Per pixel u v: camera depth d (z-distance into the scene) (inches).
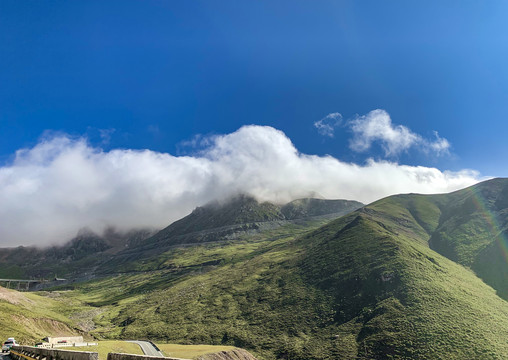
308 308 6259.8
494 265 6904.5
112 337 6707.7
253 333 5871.1
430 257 7135.8
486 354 3784.5
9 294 6574.8
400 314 5078.7
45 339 3855.8
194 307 7696.9
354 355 4431.6
